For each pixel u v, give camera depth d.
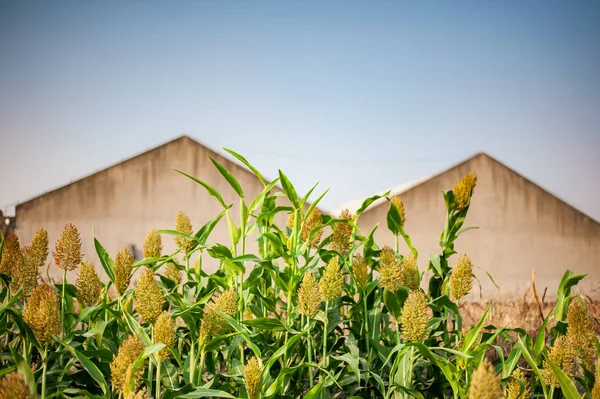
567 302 3.38
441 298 3.29
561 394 3.05
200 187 21.77
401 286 3.15
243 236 3.28
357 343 3.55
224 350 3.38
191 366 2.71
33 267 2.94
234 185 3.25
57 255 2.78
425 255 22.67
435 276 3.76
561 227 25.86
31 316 2.37
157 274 3.57
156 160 21.91
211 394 2.46
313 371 3.33
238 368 3.03
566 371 2.57
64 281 2.83
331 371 2.87
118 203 21.64
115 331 3.26
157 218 21.67
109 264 3.16
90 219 21.39
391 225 3.68
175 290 3.40
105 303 2.93
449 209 3.75
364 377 3.09
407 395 2.87
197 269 3.51
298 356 3.40
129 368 2.13
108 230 21.42
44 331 2.37
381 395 3.34
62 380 2.88
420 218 22.88
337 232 3.52
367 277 3.41
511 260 25.11
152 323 2.50
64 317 3.11
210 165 21.75
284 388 3.07
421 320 2.54
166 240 21.58
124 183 21.75
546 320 2.97
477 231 24.88
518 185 25.56
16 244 3.07
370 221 21.75
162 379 2.86
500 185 25.36
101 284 3.17
